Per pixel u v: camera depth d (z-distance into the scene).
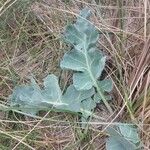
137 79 0.54
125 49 0.57
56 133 0.54
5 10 0.59
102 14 0.62
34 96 0.53
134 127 0.52
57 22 0.61
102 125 0.53
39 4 0.62
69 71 0.57
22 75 0.58
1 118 0.55
